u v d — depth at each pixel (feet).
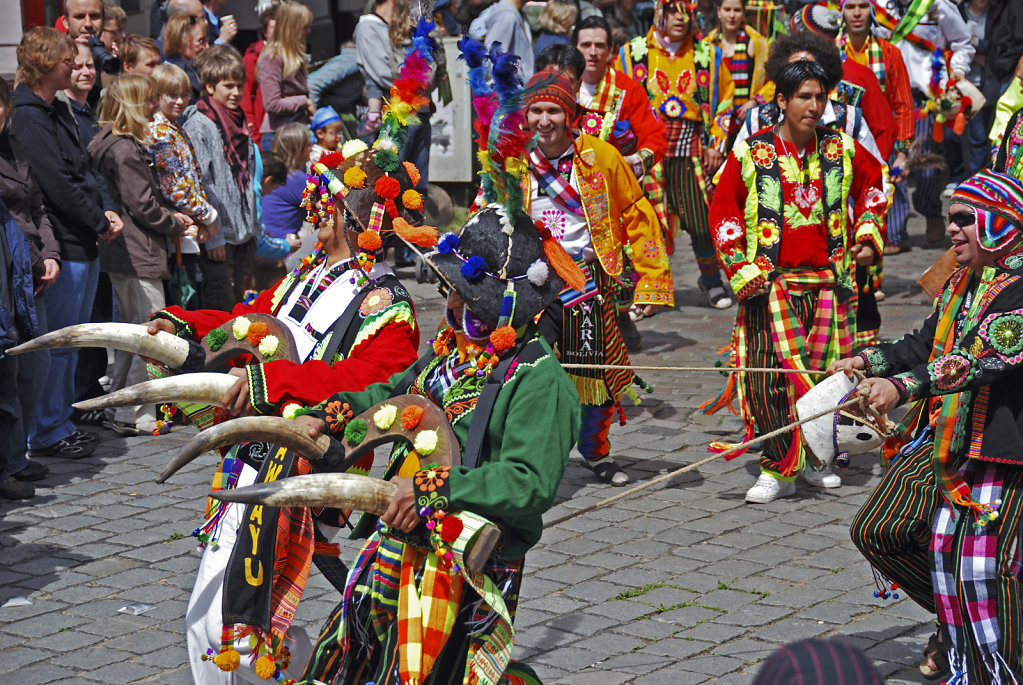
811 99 54.19
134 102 66.23
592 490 59.00
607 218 57.72
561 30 109.29
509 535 28.68
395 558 29.14
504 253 28.37
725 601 45.73
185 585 48.29
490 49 29.63
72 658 41.86
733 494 58.23
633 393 60.90
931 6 99.40
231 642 32.07
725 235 55.52
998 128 49.06
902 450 38.88
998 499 34.96
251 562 32.12
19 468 56.13
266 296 37.35
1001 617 34.81
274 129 97.25
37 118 61.16
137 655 42.14
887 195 57.06
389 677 28.94
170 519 55.57
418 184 36.35
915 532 36.55
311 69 113.29
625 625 43.75
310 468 33.01
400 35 97.19
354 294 35.14
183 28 83.41
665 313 94.89
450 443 28.50
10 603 46.32
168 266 68.64
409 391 30.58
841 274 55.77
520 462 27.55
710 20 114.32
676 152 91.81
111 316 71.36
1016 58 108.68
